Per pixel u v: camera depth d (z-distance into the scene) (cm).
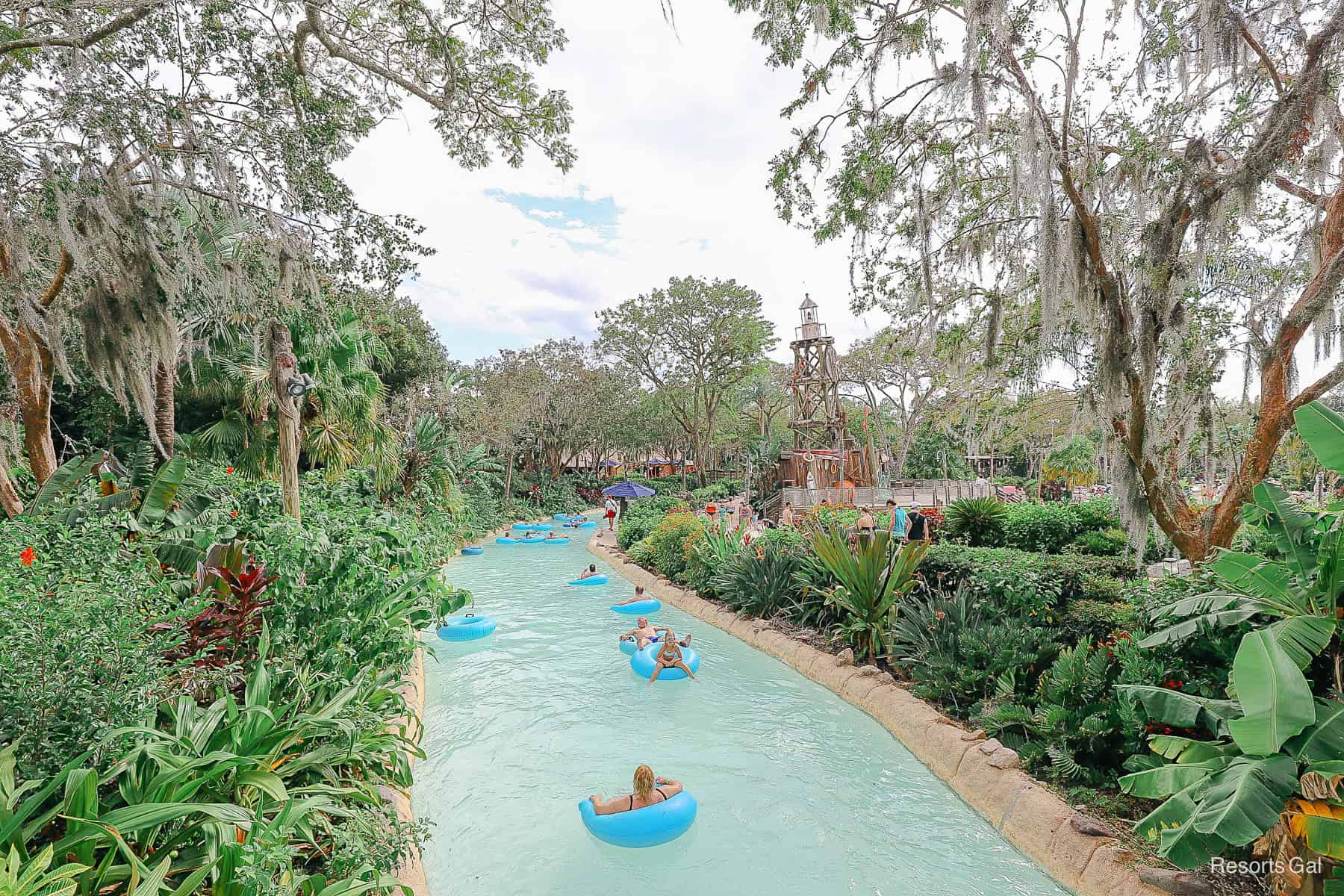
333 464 1531
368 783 479
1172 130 697
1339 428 409
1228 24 620
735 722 779
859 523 1197
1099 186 726
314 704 471
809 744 717
